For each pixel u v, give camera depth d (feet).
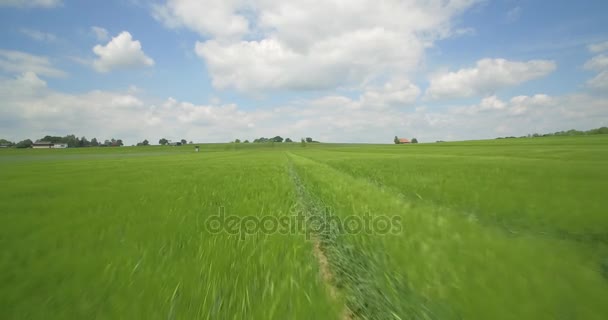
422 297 8.15
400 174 46.06
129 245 12.92
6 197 28.94
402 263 10.16
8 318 7.52
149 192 30.63
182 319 7.23
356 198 23.86
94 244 13.26
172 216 18.45
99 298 8.39
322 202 24.31
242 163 93.04
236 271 9.77
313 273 9.86
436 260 10.37
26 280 9.69
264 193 28.12
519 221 17.93
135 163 108.88
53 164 114.73
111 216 18.85
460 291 8.24
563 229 16.16
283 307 7.66
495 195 25.79
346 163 78.79
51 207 23.02
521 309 7.42
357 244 12.39
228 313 7.46
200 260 10.82
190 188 33.60
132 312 7.62
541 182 32.76
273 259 10.73
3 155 276.21
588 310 7.35
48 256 11.80
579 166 50.52
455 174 44.06
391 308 8.21
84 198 27.32
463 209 21.31
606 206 21.09
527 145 206.80
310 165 77.15
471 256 10.73
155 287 8.83
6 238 14.30
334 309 7.94
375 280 9.38
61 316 7.60
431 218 16.55
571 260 10.72
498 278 9.01
